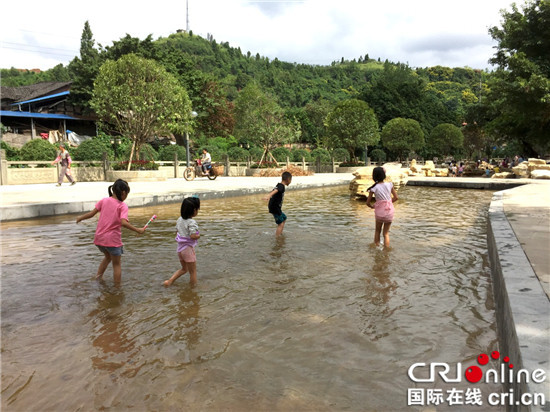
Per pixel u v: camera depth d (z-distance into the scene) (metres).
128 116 19.70
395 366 2.51
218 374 2.42
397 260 5.23
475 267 4.88
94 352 2.71
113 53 36.25
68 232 7.39
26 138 34.06
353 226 8.01
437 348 2.75
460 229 7.65
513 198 10.00
